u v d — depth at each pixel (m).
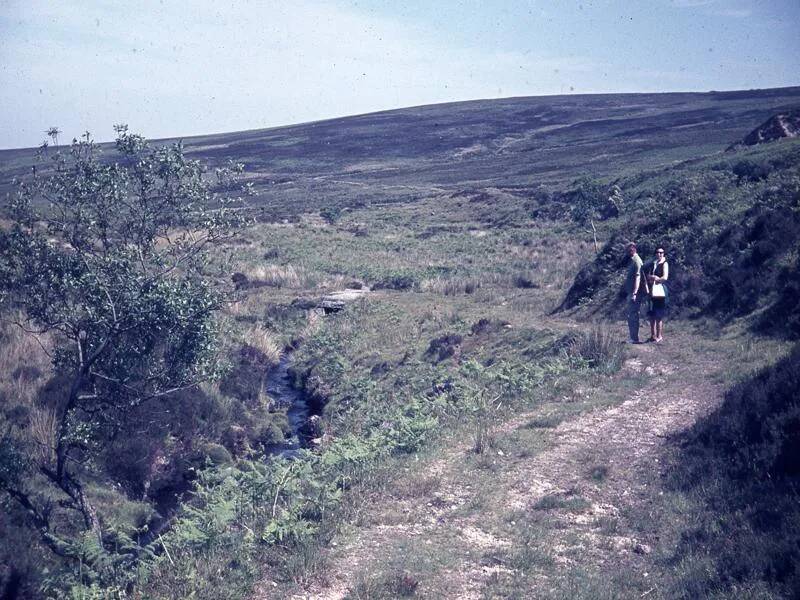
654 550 6.74
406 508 8.17
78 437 11.62
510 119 163.62
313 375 22.59
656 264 15.44
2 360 15.59
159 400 16.47
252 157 139.75
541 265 37.22
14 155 144.12
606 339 14.88
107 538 11.59
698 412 10.32
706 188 24.72
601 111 162.50
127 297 11.77
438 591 6.18
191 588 6.23
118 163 12.64
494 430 10.92
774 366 9.34
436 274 36.72
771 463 7.39
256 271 37.50
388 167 121.19
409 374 19.95
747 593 5.42
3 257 11.78
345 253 48.28
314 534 7.35
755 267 16.47
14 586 9.84
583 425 10.71
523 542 7.15
